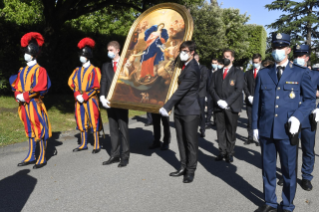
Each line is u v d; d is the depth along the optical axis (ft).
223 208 11.80
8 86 34.35
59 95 40.32
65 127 26.18
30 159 16.81
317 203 12.34
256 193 13.33
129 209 11.63
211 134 26.55
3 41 33.47
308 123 13.51
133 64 15.46
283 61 10.80
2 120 24.52
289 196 10.90
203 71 24.73
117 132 17.42
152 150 20.54
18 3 67.10
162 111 13.44
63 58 41.19
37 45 16.24
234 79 17.65
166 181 14.64
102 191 13.30
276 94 10.69
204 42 71.87
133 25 16.21
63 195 12.82
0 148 19.19
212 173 15.99
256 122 11.35
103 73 16.81
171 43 14.70
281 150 10.71
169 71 14.28
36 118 16.17
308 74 10.44
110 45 16.53
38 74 16.05
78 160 17.80
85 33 43.47
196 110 14.51
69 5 35.53
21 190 13.26
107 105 15.29
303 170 13.99
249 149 21.29
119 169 16.29
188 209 11.69
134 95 14.78
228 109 17.62
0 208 11.53
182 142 15.30
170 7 15.46
